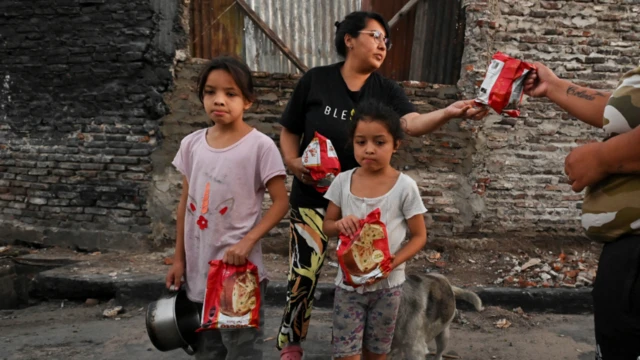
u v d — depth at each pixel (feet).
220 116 7.78
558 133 17.48
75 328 12.82
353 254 7.30
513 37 17.10
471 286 14.67
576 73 17.31
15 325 13.11
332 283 14.65
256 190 8.14
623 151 4.99
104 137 17.69
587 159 5.41
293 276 8.84
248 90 7.95
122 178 17.65
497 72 7.32
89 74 17.52
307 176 8.51
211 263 7.65
